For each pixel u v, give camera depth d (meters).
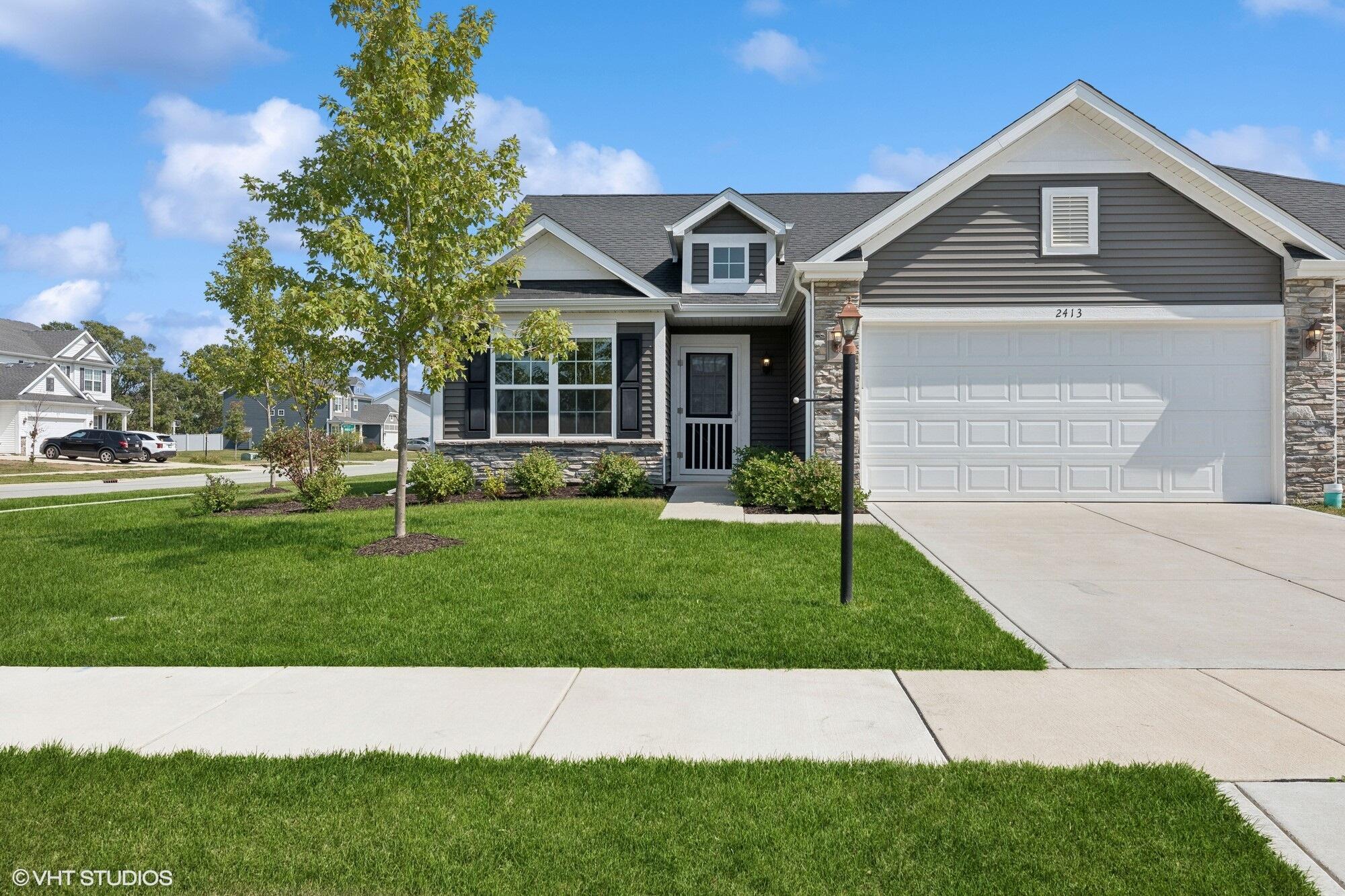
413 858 3.03
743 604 6.68
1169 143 11.77
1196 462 12.27
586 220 19.14
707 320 15.69
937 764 3.81
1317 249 11.80
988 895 2.79
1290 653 5.57
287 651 5.60
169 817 3.33
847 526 6.76
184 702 4.71
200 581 7.67
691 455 16.77
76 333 53.31
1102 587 7.34
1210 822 3.25
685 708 4.58
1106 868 2.95
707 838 3.16
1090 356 12.37
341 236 8.09
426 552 8.71
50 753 3.92
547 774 3.70
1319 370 11.99
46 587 7.53
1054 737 4.14
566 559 8.33
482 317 9.41
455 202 8.88
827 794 3.49
